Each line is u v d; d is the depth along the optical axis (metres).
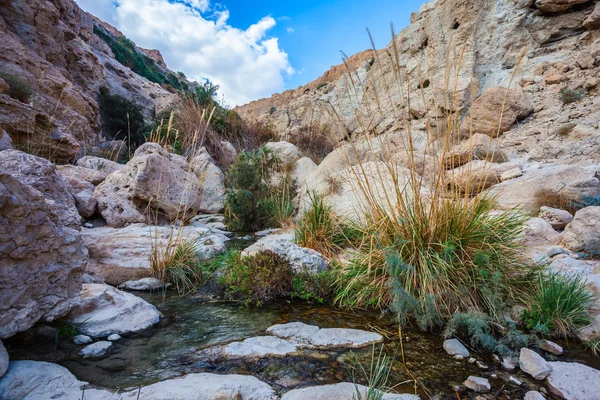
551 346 2.23
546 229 4.24
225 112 13.08
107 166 7.91
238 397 1.69
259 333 2.58
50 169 3.88
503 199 5.50
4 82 7.64
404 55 15.18
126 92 20.62
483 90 11.68
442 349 2.31
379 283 3.12
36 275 2.04
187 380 1.84
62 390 1.71
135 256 4.20
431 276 2.71
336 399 1.68
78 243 2.42
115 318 2.60
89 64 15.99
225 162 10.88
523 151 8.87
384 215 3.29
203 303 3.29
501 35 12.18
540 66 11.02
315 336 2.48
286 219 7.37
